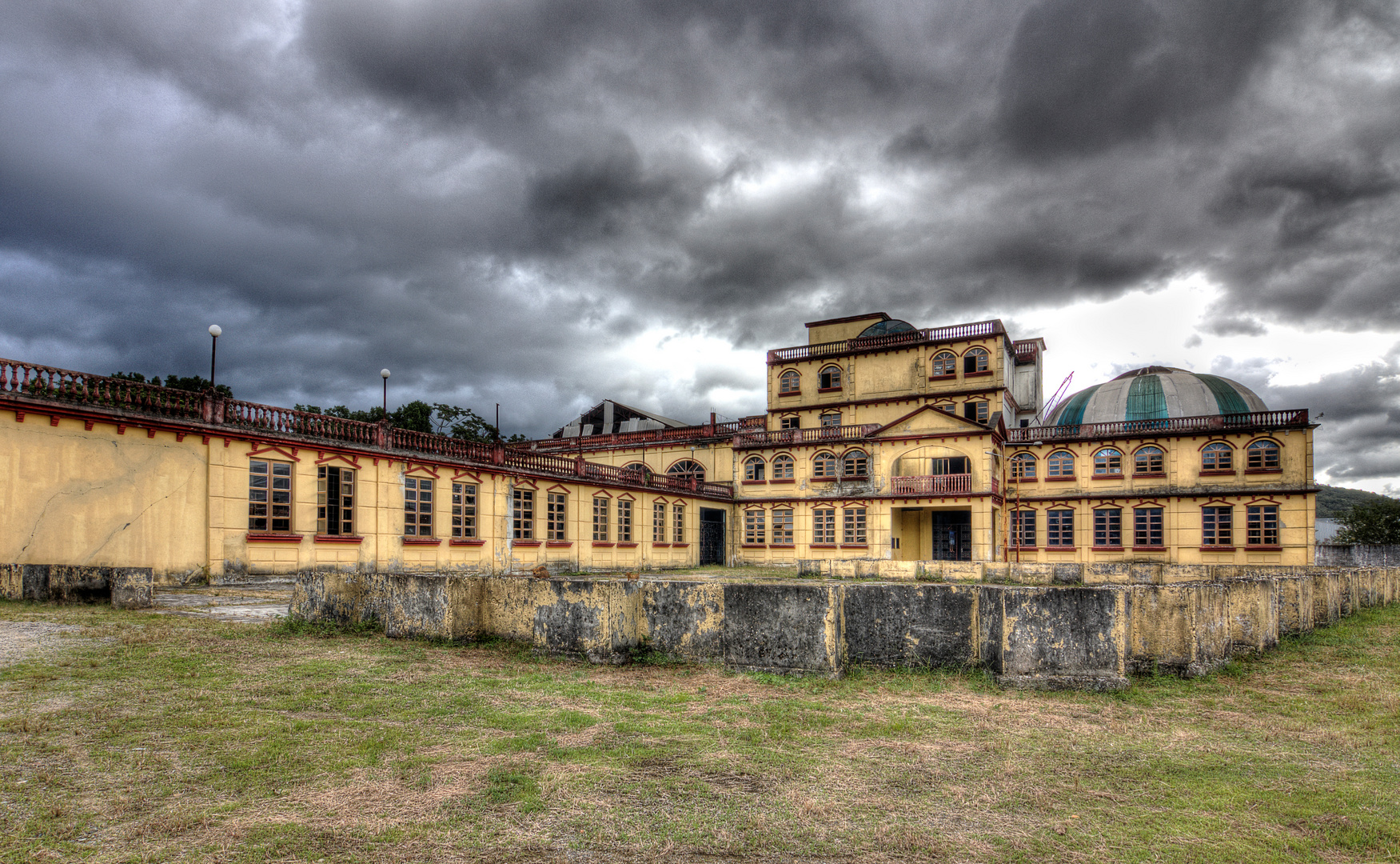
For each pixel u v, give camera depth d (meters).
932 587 9.16
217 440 21.48
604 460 54.62
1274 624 11.75
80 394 18.72
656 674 8.92
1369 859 4.25
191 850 4.16
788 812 4.83
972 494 39.50
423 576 11.01
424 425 55.09
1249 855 4.28
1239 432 38.78
